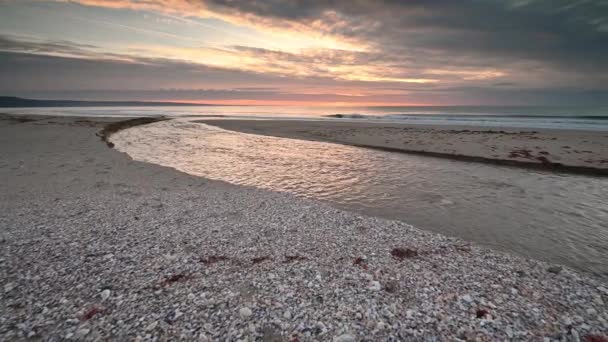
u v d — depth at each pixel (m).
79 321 4.04
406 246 6.86
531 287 5.18
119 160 16.34
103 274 5.28
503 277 5.53
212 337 3.82
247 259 6.06
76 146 20.55
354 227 8.02
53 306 4.34
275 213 9.01
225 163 17.42
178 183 12.42
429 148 21.09
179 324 4.03
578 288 5.18
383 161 18.02
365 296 4.80
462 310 4.46
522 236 7.95
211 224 7.96
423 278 5.42
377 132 30.16
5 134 26.09
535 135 24.34
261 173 15.12
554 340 3.87
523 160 16.84
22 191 10.41
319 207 9.70
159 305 4.44
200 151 21.34
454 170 15.52
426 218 9.23
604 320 4.29
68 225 7.55
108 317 4.14
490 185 12.74
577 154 17.27
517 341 3.83
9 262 5.58
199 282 5.13
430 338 3.86
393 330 4.00
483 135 25.30
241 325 4.05
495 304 4.63
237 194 11.05
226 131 34.66
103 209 8.86
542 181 13.24
